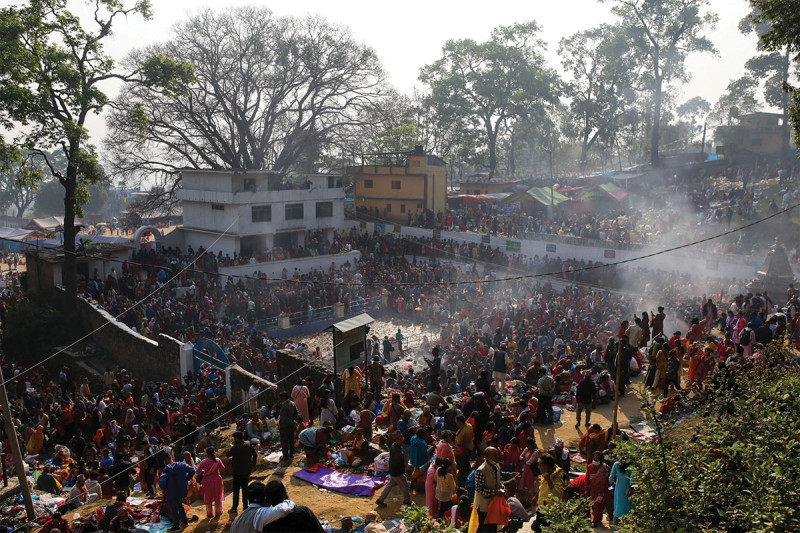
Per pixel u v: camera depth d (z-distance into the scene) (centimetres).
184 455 1406
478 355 2361
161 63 3572
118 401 2184
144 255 4159
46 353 3406
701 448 976
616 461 1051
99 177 3484
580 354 2281
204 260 4225
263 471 1448
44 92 3120
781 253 2703
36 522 1373
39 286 4106
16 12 3078
